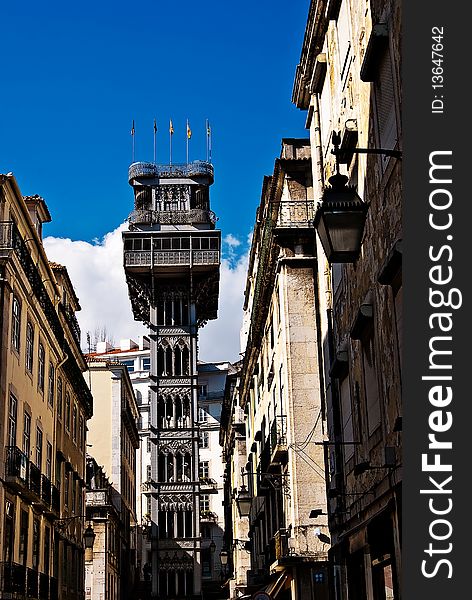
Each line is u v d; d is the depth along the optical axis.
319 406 26.50
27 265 29.56
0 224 27.30
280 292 28.31
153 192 67.25
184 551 61.91
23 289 29.55
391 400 12.45
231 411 59.91
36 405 32.34
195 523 62.59
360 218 9.05
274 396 31.55
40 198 35.62
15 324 28.58
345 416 17.22
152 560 61.56
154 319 66.38
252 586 37.38
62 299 41.59
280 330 29.06
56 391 37.22
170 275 66.81
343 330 17.48
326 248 9.12
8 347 27.09
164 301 67.06
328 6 17.73
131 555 70.69
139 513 86.31
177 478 63.41
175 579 61.34
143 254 65.50
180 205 67.19
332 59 18.27
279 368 29.69
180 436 64.25
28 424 30.77
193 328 66.44
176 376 65.38
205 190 67.69
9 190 28.17
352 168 15.38
